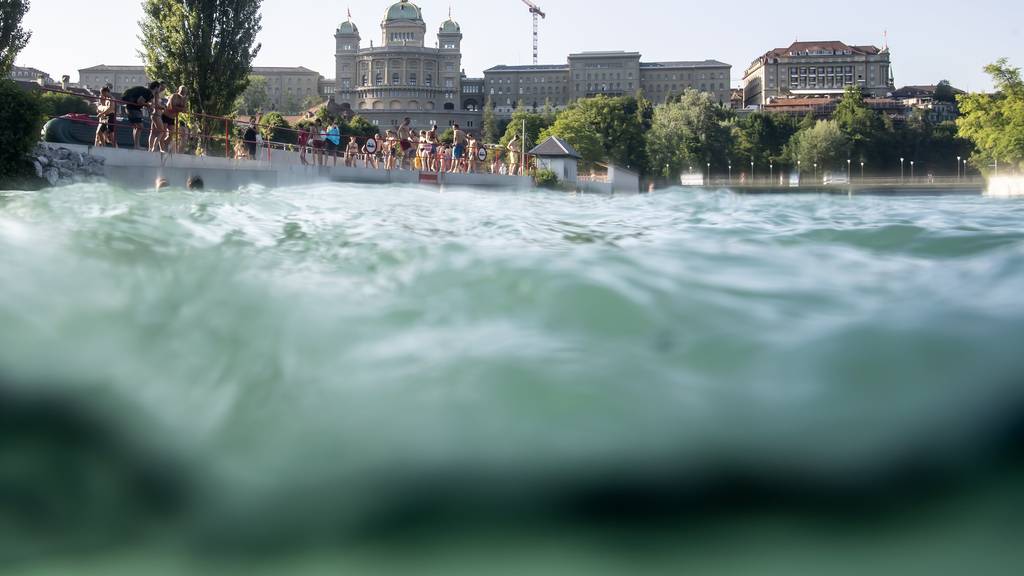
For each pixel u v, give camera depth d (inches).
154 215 232.2
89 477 73.5
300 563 64.7
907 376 85.4
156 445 78.8
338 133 1093.8
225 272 141.5
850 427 76.6
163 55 1173.1
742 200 503.5
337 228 226.1
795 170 5354.3
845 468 70.8
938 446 71.5
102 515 70.5
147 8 1167.0
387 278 139.0
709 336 101.3
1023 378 83.3
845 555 61.4
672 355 95.7
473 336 104.4
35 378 89.7
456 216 311.6
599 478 71.8
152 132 724.7
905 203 485.1
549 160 1868.8
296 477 74.3
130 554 67.2
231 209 275.1
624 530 64.4
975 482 67.2
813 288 128.1
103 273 131.1
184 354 99.1
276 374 92.4
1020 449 70.8
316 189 602.5
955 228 213.8
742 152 5329.7
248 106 7598.4
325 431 79.5
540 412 81.0
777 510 65.9
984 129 2255.2
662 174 4544.8
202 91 1174.3
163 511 70.9
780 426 77.5
